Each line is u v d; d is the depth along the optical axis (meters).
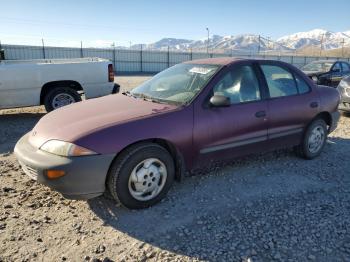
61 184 3.33
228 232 3.32
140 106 4.04
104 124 3.55
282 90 4.96
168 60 48.16
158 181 3.80
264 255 2.99
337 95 5.79
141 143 3.66
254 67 4.71
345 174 4.89
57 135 3.50
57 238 3.19
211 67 4.51
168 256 2.96
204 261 2.90
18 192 4.11
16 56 38.84
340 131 7.55
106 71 9.09
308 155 5.40
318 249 3.08
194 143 3.99
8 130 7.30
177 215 3.63
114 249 3.05
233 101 4.35
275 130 4.79
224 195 4.11
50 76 8.41
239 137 4.39
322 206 3.88
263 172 4.87
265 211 3.74
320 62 15.34
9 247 3.04
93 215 3.61
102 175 3.42
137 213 3.67
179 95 4.22
